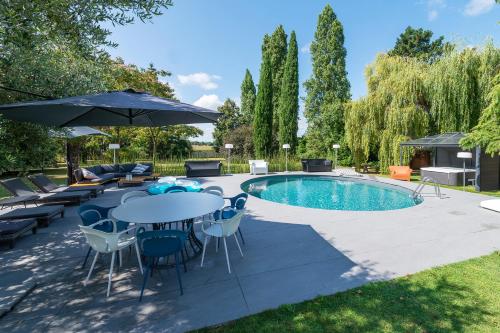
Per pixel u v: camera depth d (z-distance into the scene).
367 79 14.59
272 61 23.72
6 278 3.15
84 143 14.12
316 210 6.36
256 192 10.79
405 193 9.92
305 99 20.72
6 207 6.81
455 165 12.70
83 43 2.81
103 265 3.52
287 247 4.10
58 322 2.38
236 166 15.77
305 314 2.45
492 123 6.45
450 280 3.04
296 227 5.06
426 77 11.80
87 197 7.20
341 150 18.50
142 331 2.26
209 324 2.34
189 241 4.00
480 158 8.94
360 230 4.88
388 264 3.49
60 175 14.44
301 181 13.41
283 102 20.02
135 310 2.55
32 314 2.49
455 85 10.66
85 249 4.05
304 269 3.37
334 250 3.97
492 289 2.84
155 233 2.75
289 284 3.01
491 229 4.91
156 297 2.77
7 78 3.70
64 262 3.60
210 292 2.86
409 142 11.30
